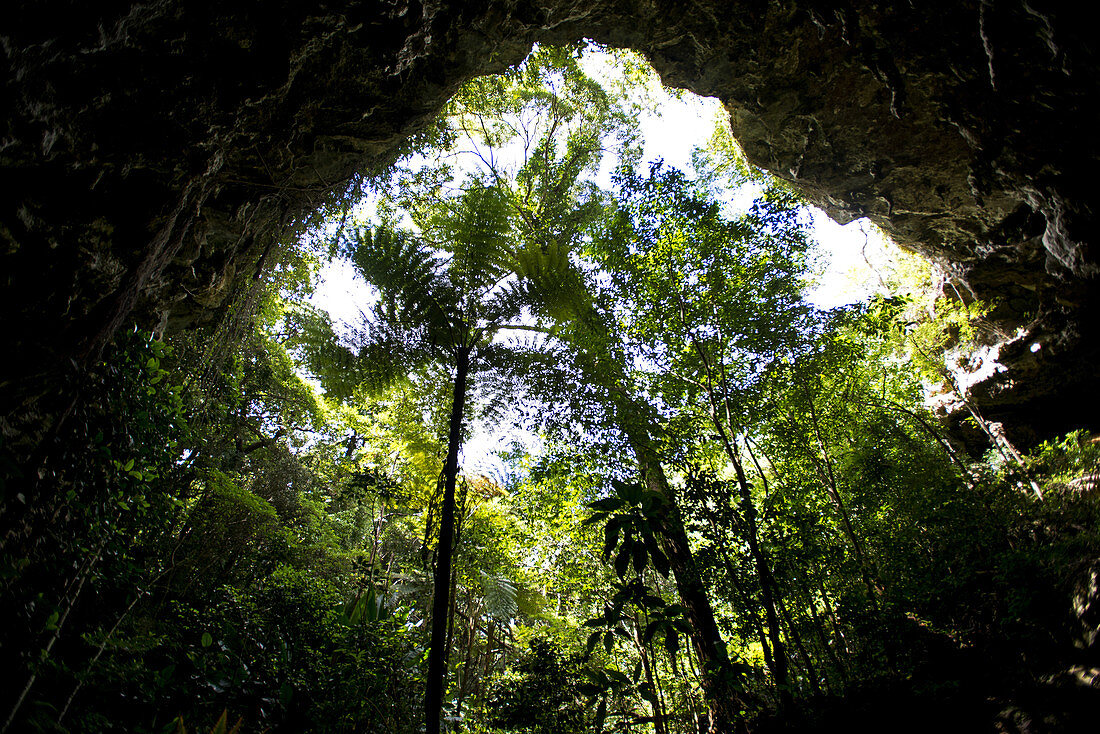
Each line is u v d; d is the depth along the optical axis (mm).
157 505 3758
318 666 4918
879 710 4027
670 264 5691
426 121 6473
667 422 5043
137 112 3475
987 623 4523
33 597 2789
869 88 7457
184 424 3916
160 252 4340
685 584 4430
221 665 4230
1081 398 9469
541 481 5875
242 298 6375
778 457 5809
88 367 3541
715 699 4578
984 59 6473
